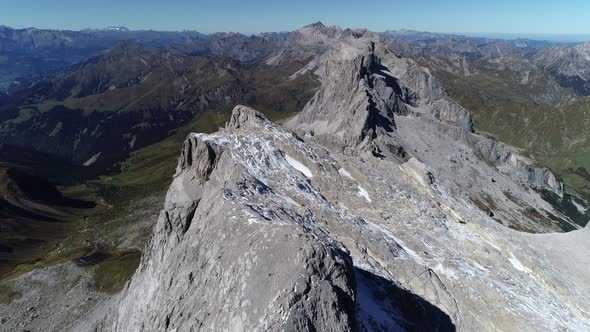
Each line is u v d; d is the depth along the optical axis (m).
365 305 49.44
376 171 100.19
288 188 71.06
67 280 113.50
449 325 57.88
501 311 63.72
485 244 89.44
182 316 47.25
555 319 69.19
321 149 92.94
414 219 84.69
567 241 126.75
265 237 44.03
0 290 111.50
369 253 63.81
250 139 80.50
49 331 96.19
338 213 71.12
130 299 70.56
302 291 37.19
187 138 74.69
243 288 41.25
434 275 64.19
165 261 59.97
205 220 56.12
